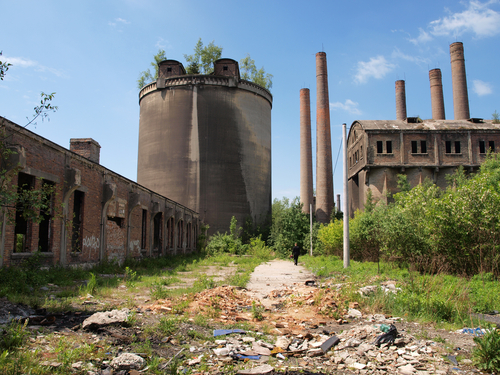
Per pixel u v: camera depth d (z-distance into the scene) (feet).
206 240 148.15
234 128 158.61
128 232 67.77
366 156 128.77
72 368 15.46
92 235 53.57
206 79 156.56
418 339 22.30
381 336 21.47
